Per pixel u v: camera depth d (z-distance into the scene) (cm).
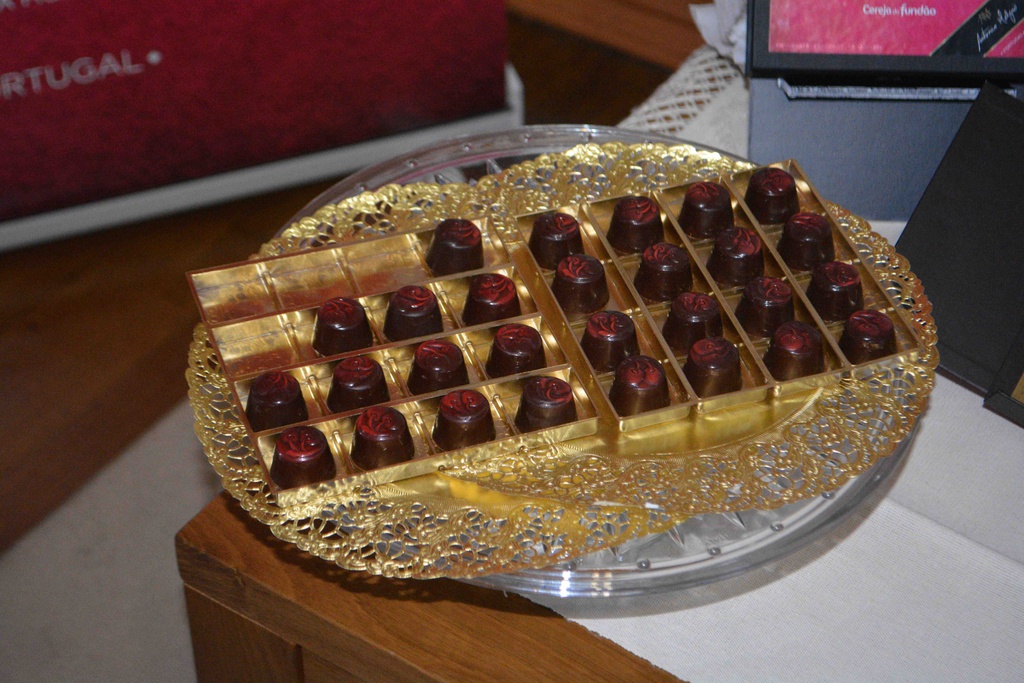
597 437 84
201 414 84
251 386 84
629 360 85
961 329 90
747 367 88
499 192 94
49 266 146
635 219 91
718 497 81
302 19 138
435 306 87
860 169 100
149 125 142
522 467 83
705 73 110
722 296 89
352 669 83
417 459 82
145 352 137
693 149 96
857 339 87
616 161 96
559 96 167
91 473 128
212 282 88
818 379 86
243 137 149
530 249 92
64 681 115
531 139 99
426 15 144
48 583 120
